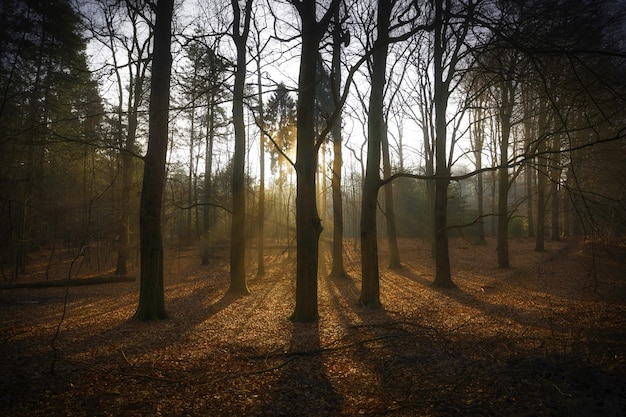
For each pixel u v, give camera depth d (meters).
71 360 7.80
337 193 22.20
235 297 16.22
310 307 11.54
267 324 11.25
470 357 7.93
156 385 6.73
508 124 22.92
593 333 8.66
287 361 7.86
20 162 13.77
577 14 9.05
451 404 5.75
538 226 32.16
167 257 32.44
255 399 6.23
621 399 5.63
